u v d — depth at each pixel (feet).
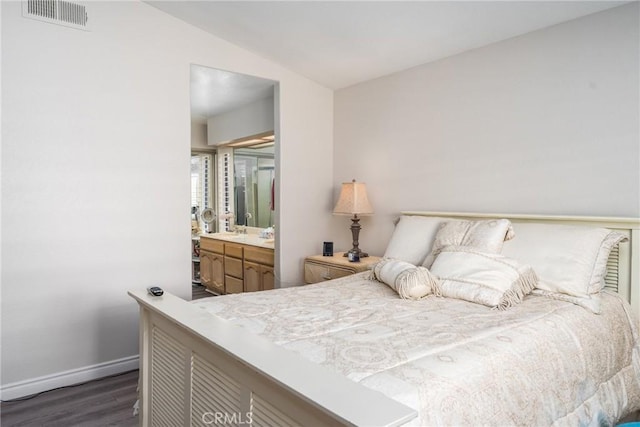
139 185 9.64
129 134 9.46
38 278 8.46
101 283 9.19
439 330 5.41
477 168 9.93
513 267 7.02
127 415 7.60
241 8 9.30
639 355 6.88
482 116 9.82
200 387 4.99
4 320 8.13
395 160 11.85
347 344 4.88
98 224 9.12
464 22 8.77
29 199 8.31
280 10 9.19
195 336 5.05
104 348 9.28
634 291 7.27
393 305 6.70
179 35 10.16
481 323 5.72
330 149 13.71
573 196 8.35
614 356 6.31
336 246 13.74
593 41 8.05
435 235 9.18
